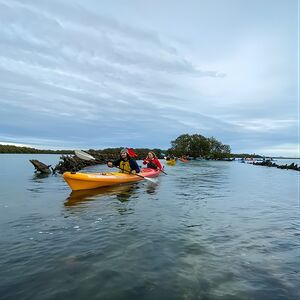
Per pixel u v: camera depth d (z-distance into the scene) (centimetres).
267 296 338
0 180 1530
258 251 489
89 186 1160
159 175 2008
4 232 572
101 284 361
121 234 567
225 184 1587
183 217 727
